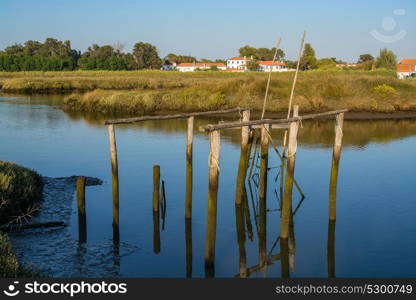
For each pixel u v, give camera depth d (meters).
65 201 15.36
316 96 41.38
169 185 17.92
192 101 42.62
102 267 10.76
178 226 13.72
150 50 168.88
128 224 13.63
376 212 15.03
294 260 11.62
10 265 9.31
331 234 13.27
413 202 15.97
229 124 10.77
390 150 25.22
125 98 43.62
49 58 134.62
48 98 58.16
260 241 12.87
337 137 13.93
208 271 10.77
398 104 42.09
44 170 20.22
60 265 10.69
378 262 11.42
